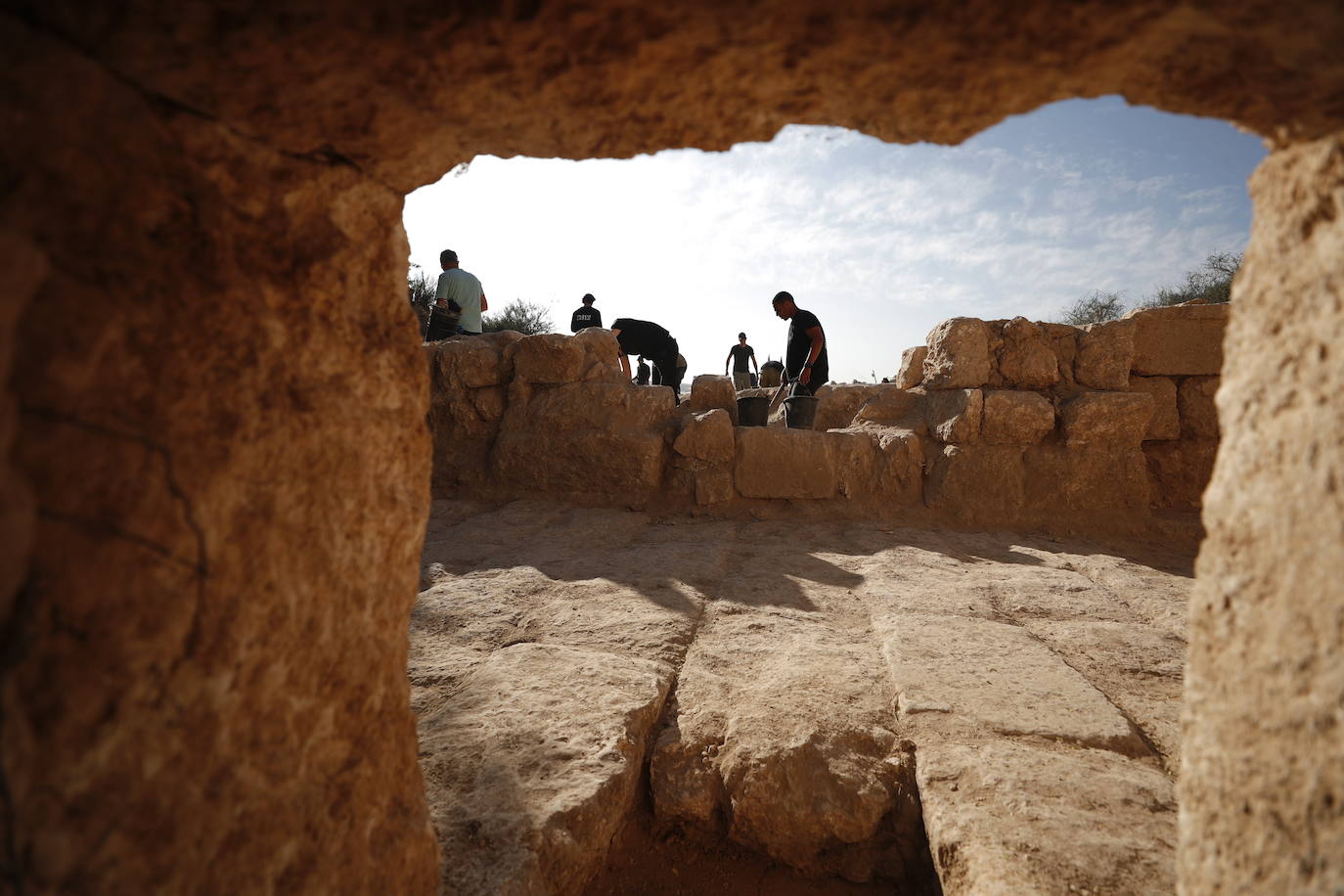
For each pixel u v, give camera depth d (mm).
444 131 1067
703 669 2621
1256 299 1036
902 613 3160
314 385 1038
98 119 756
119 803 739
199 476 837
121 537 742
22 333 661
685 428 5418
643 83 953
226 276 900
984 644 2777
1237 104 937
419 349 1304
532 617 3094
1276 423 963
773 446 5426
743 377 13797
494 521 4957
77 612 696
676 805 2027
